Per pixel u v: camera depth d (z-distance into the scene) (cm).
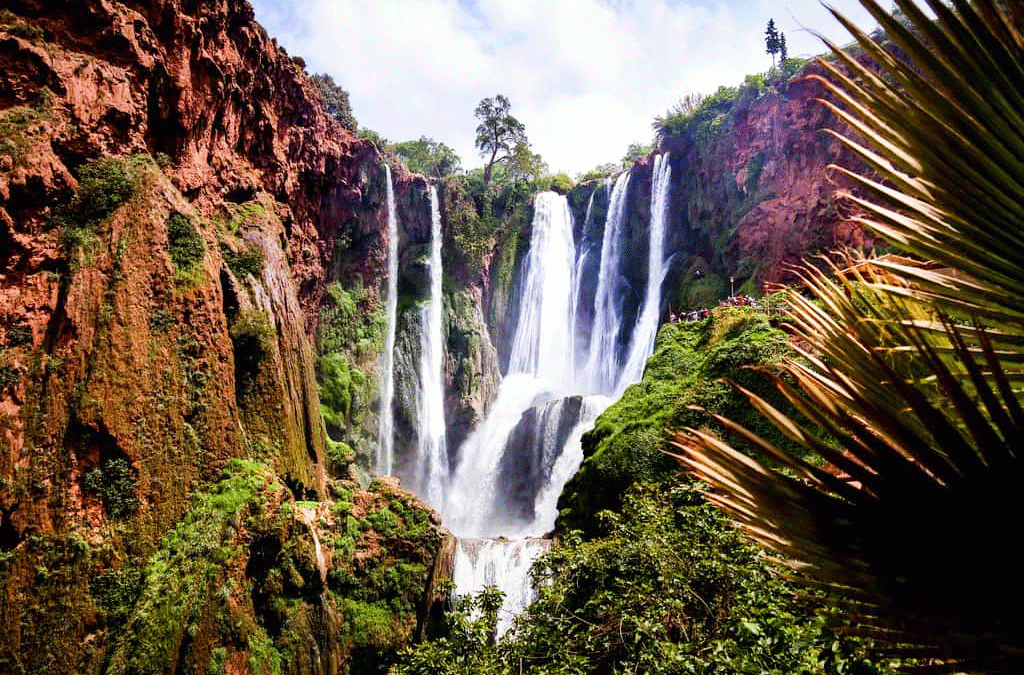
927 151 165
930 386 211
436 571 2077
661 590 874
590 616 955
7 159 1588
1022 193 151
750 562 805
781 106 3500
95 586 1451
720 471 201
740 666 547
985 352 160
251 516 1703
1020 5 149
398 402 3647
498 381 4322
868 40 174
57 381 1529
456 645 988
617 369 4178
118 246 1716
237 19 2588
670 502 1225
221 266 2050
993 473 154
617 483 2142
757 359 2141
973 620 152
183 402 1747
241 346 2028
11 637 1330
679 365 2541
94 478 1518
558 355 4456
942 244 172
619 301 4341
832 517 176
